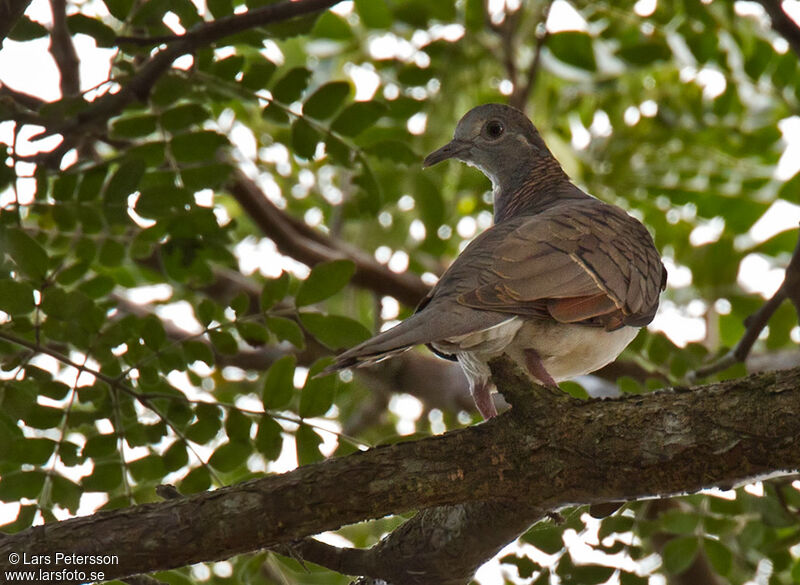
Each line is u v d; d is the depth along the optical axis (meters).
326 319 9.74
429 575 8.38
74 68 10.98
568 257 9.09
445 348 8.84
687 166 16.97
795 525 10.33
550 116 16.69
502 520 7.93
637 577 9.79
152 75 9.75
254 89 10.43
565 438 7.05
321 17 15.77
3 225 9.38
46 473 9.46
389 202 15.55
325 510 7.18
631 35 15.43
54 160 10.09
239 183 14.88
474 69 14.87
